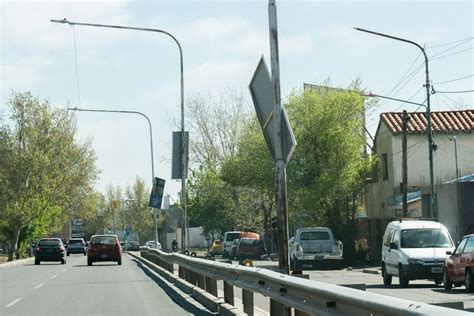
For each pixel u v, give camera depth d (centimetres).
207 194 7812
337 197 5275
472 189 4116
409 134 5203
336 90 5569
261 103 1277
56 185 7650
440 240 2798
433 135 5225
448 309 594
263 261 5559
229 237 6969
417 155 5206
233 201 7688
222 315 1722
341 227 5128
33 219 7594
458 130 5225
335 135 5259
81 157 7988
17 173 7331
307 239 4328
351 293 831
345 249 4881
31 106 7469
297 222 6012
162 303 2123
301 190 5275
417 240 2789
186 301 2156
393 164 5197
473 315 540
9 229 7506
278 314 1287
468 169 5259
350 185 5231
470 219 4091
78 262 6119
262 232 8362
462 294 2272
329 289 912
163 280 3216
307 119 5331
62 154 7600
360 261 4894
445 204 4269
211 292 2077
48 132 7556
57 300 2264
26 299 2320
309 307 1011
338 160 5300
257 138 5922
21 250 8062
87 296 2406
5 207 7281
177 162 3506
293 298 1125
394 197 5131
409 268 2655
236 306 1748
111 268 4716
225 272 1800
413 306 638
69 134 7706
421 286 2752
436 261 2650
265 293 1312
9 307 2047
